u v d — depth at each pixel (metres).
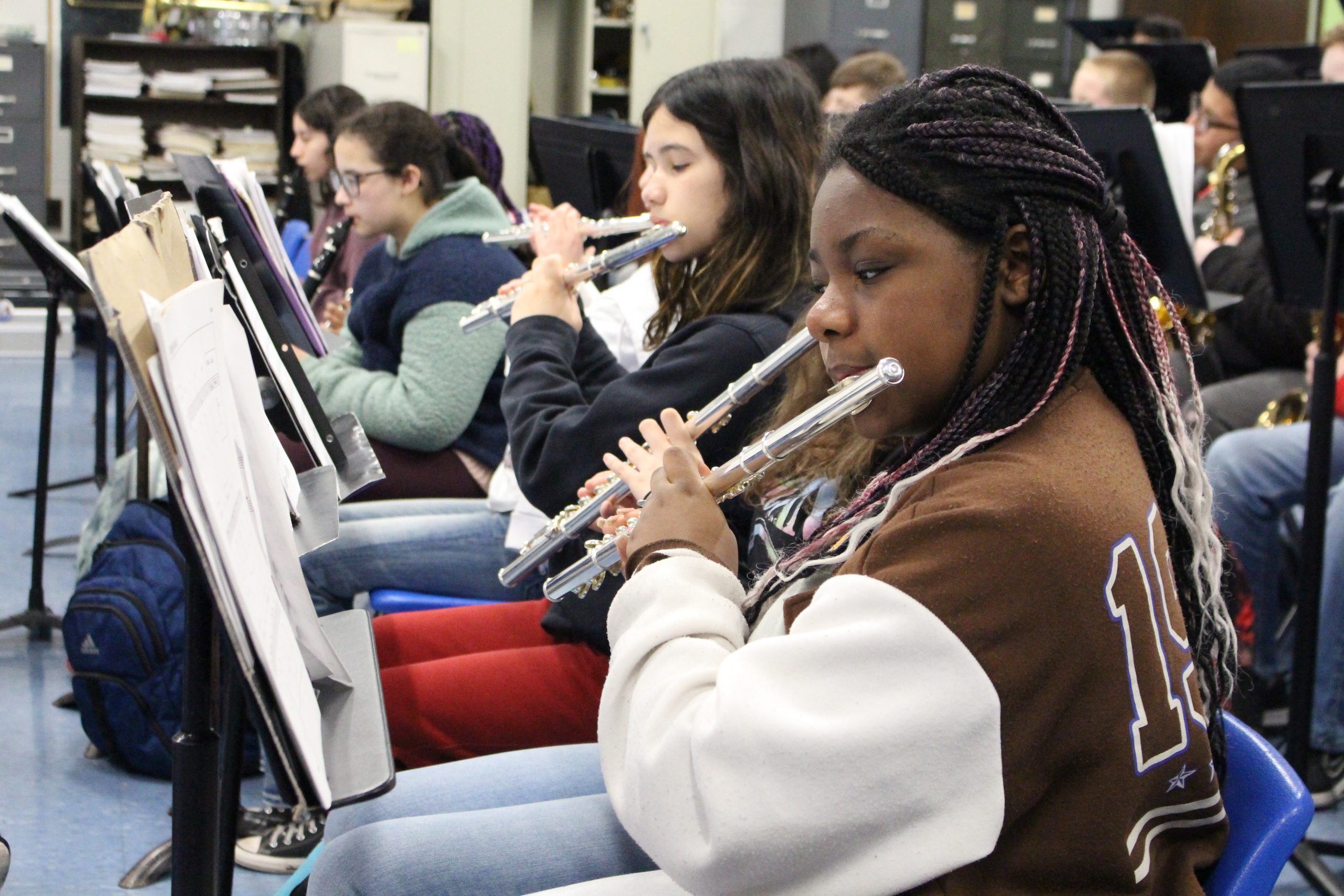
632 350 2.07
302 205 4.51
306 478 1.31
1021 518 0.79
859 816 0.79
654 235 1.61
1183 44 4.17
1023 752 0.80
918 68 6.78
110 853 2.01
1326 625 2.34
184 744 0.95
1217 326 3.05
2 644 2.87
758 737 0.79
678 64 6.34
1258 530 2.43
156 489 2.60
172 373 0.71
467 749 1.52
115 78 5.89
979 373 0.88
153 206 1.01
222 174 1.74
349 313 2.68
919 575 0.79
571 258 1.82
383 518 2.15
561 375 1.65
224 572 0.73
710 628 0.92
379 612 2.04
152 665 2.23
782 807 0.79
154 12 6.05
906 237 0.86
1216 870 0.93
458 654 1.67
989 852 0.79
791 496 1.25
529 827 1.12
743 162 1.56
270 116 6.28
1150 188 2.46
